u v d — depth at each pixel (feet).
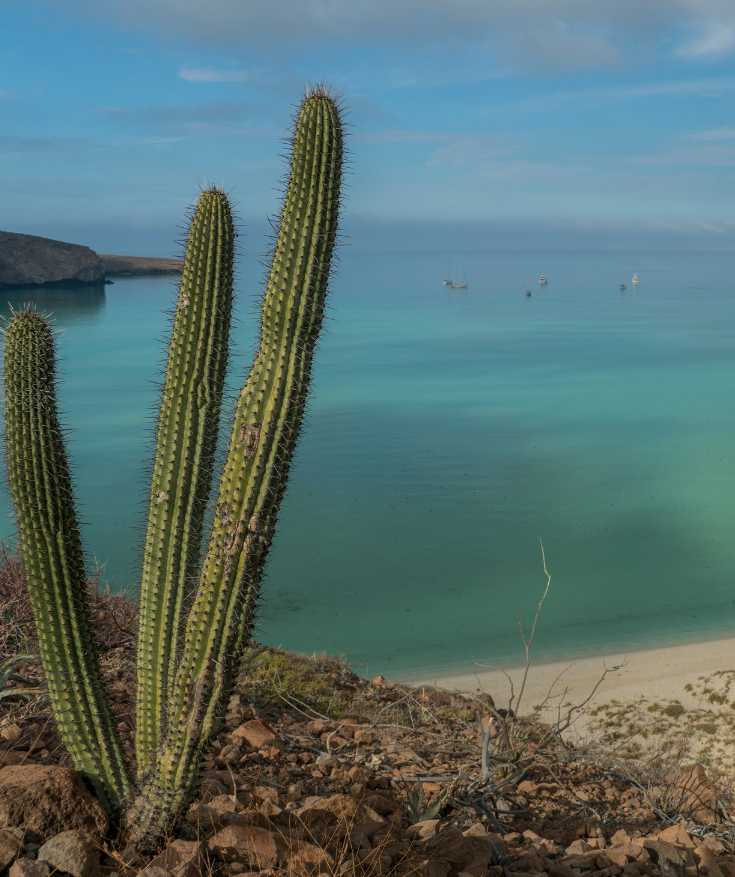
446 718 28.12
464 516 163.02
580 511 166.30
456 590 123.24
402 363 390.01
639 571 131.54
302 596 120.26
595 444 227.20
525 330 552.82
